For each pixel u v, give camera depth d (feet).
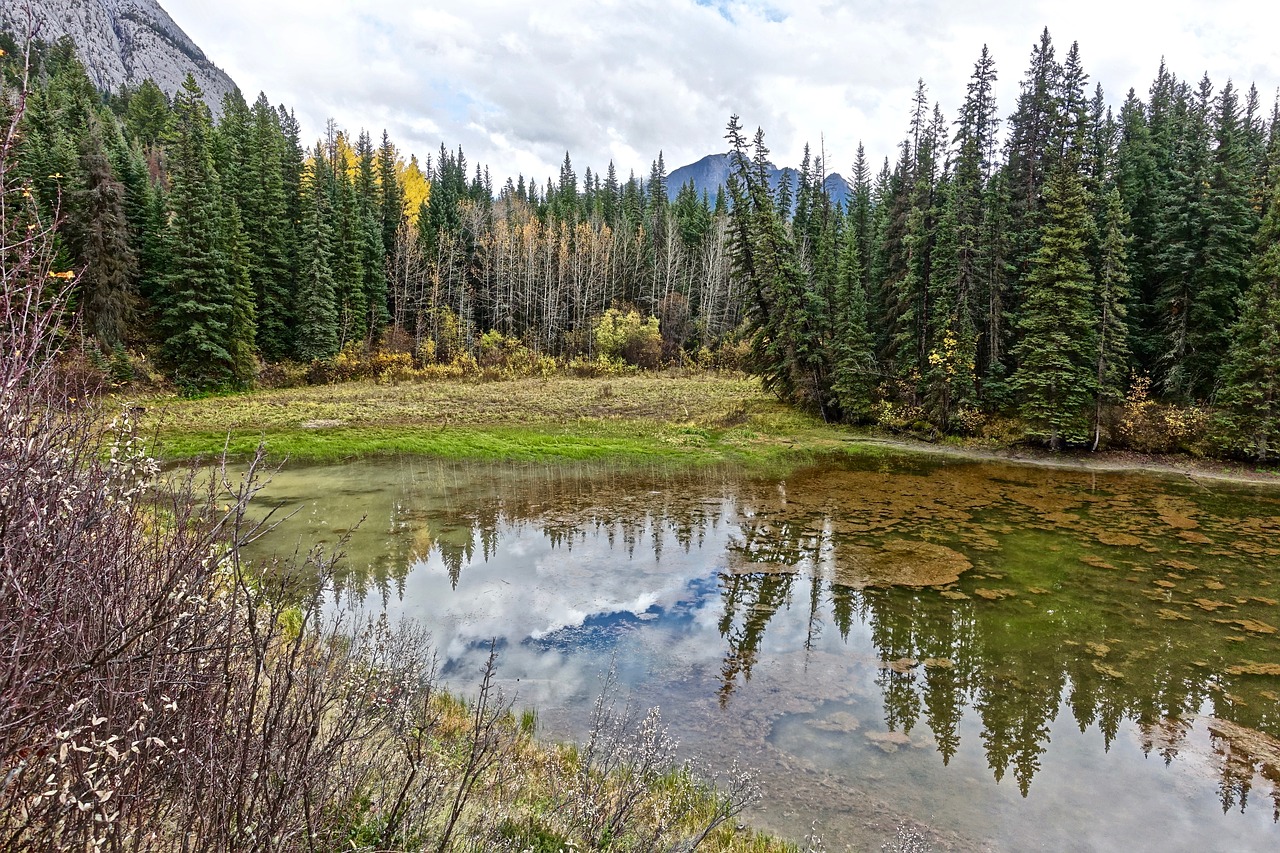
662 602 39.78
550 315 214.28
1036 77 119.34
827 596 41.06
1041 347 98.32
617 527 57.16
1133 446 97.45
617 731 24.11
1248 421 88.38
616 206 298.15
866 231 155.74
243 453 84.28
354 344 170.81
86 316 115.65
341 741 9.02
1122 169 123.85
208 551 7.86
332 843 8.64
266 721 7.57
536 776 18.69
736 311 224.94
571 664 31.40
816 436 110.11
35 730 6.14
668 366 197.77
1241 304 90.94
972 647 34.19
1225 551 51.03
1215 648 34.27
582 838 14.23
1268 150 125.39
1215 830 21.12
